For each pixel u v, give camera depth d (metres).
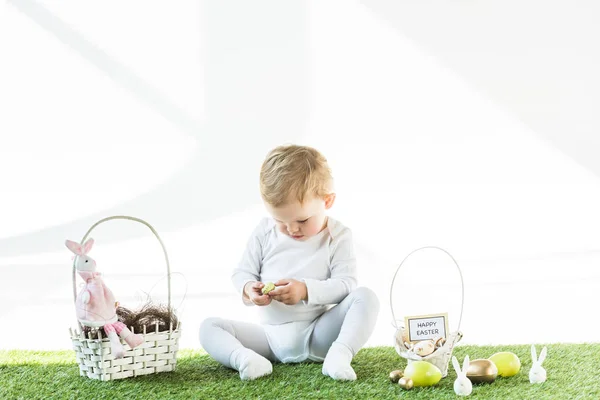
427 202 3.54
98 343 1.65
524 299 2.89
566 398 1.47
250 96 3.59
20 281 3.21
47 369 1.84
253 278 1.92
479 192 3.53
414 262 3.38
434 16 3.55
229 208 3.56
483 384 1.61
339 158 3.58
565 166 3.50
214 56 3.58
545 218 3.51
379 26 3.56
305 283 1.79
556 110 3.51
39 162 3.53
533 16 3.51
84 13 3.55
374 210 3.56
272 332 1.88
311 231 1.85
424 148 3.56
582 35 3.49
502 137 3.53
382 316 2.74
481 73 3.54
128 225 3.54
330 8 3.57
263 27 3.59
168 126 3.57
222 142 3.58
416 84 3.56
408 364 1.69
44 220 3.52
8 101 3.54
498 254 3.45
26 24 3.54
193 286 3.16
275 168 1.76
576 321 2.55
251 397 1.54
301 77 3.59
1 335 2.49
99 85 3.56
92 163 3.55
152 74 3.57
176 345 1.78
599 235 3.48
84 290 1.65
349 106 3.58
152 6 3.57
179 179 3.57
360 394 1.55
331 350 1.72
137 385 1.64
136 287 3.12
